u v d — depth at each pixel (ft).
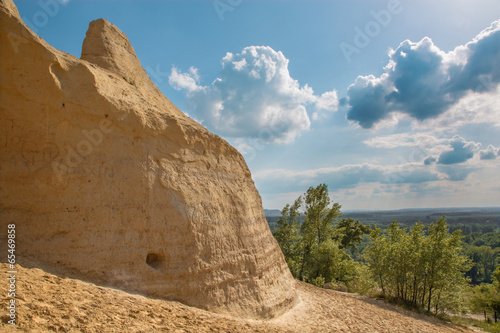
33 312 14.26
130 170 25.77
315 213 122.93
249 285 33.06
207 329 20.86
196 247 28.37
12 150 20.75
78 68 23.77
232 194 35.81
